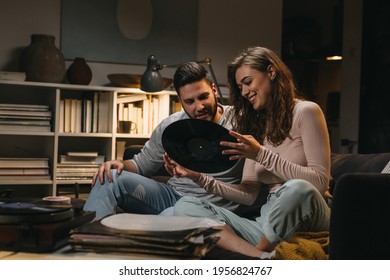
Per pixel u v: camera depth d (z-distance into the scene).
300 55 5.51
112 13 4.36
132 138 4.37
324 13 5.53
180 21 4.61
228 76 1.98
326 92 5.54
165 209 2.01
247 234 1.68
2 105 3.69
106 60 4.36
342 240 1.32
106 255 1.08
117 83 4.09
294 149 1.81
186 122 1.68
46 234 1.09
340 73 5.55
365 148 5.36
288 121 1.82
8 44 4.04
